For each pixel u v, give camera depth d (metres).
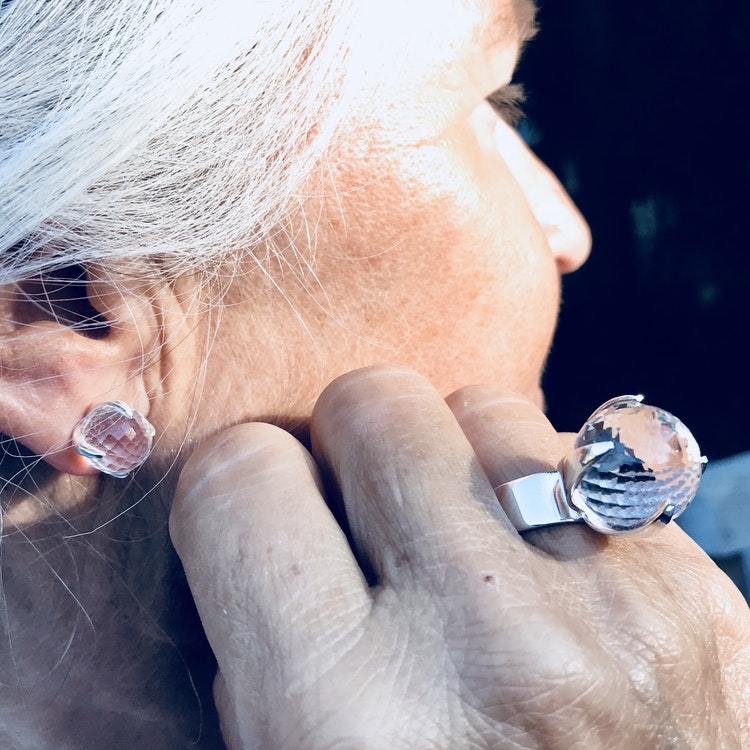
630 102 0.46
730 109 0.43
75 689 0.18
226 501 0.15
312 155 0.16
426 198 0.17
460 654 0.14
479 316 0.18
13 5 0.15
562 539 0.15
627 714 0.14
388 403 0.16
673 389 0.45
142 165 0.15
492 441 0.17
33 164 0.15
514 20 0.19
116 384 0.16
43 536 0.17
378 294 0.17
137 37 0.15
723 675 0.16
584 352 0.46
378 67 0.16
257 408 0.17
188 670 0.18
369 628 0.14
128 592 0.18
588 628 0.15
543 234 0.20
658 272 0.46
